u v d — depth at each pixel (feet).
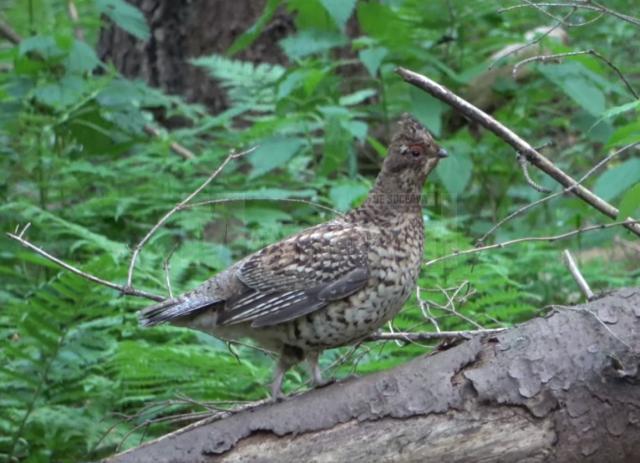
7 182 45.09
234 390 33.55
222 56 55.77
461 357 25.08
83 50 47.19
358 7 47.98
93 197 46.44
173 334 36.65
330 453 24.77
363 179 45.75
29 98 47.01
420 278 36.99
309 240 27.35
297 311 26.94
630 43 55.36
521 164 29.19
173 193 43.98
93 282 32.96
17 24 63.10
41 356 34.94
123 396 33.91
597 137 45.96
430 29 51.13
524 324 25.54
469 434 24.47
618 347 24.58
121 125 47.55
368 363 32.60
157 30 56.44
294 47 46.52
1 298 38.60
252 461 24.98
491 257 41.14
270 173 46.68
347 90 53.78
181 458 25.20
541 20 56.70
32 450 32.96
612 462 24.64
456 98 30.89
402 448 24.61
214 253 39.47
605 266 43.42
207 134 53.11
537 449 24.40
